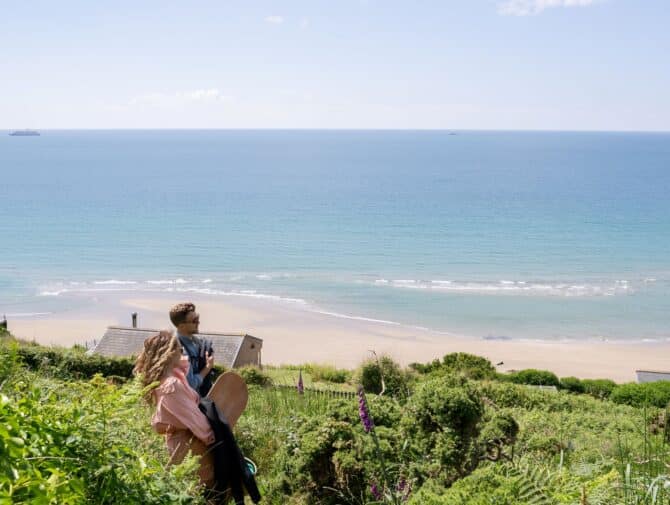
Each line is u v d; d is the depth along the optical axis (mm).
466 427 6277
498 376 36688
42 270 100062
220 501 5008
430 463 6102
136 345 46375
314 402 11453
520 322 74375
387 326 72875
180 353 5223
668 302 82625
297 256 112125
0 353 4281
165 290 88688
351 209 170875
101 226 143000
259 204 180750
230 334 47562
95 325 72500
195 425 4938
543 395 19953
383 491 5484
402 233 134250
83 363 21344
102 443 3000
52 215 158875
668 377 45406
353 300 83750
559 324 73625
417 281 93812
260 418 9469
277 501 6191
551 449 7719
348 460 5906
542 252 114125
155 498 3070
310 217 157125
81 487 2561
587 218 152625
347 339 68125
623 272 99062
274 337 68438
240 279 95438
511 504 4109
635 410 19188
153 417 5039
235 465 5102
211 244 123062
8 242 123750
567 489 4527
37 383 4500
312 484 6145
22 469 2449
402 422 6512
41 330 70188
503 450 6387
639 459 6008
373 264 105438
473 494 4293
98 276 96625
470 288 89750
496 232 134375
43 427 2809
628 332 70812
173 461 4801
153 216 158625
